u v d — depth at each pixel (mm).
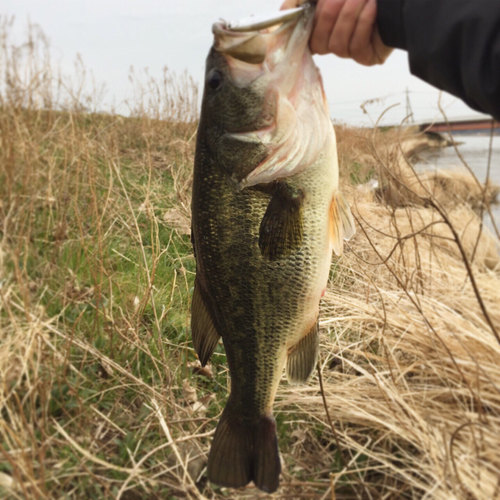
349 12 400
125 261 1045
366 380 802
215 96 521
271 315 571
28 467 544
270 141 506
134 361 781
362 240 1381
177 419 702
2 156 1063
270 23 446
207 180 550
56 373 676
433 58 350
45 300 822
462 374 682
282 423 731
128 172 1546
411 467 648
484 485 586
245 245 553
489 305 979
